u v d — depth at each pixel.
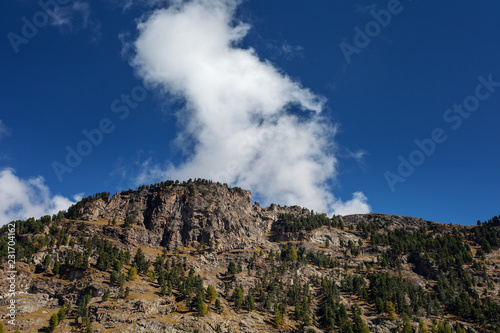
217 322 187.25
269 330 194.62
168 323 176.38
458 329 198.00
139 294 193.25
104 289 190.88
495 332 197.00
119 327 165.00
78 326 163.25
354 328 197.88
